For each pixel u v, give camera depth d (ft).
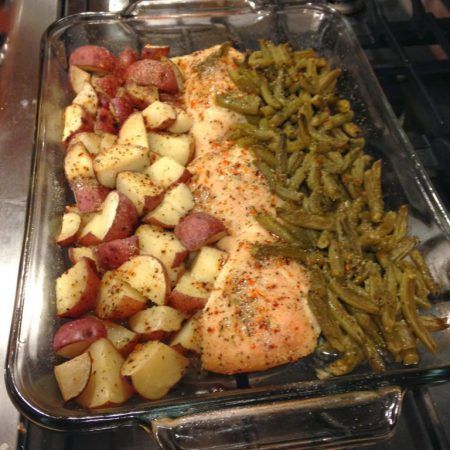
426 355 1.14
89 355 1.09
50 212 1.35
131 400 1.09
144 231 1.29
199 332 1.18
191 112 1.52
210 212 1.33
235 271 1.22
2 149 1.62
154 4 1.70
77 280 1.19
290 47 1.66
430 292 1.21
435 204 1.32
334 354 1.17
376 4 1.82
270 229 1.26
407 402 1.16
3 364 1.22
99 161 1.34
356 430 1.00
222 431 1.01
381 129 1.49
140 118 1.42
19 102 1.72
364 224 1.28
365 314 1.15
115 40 1.73
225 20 1.73
